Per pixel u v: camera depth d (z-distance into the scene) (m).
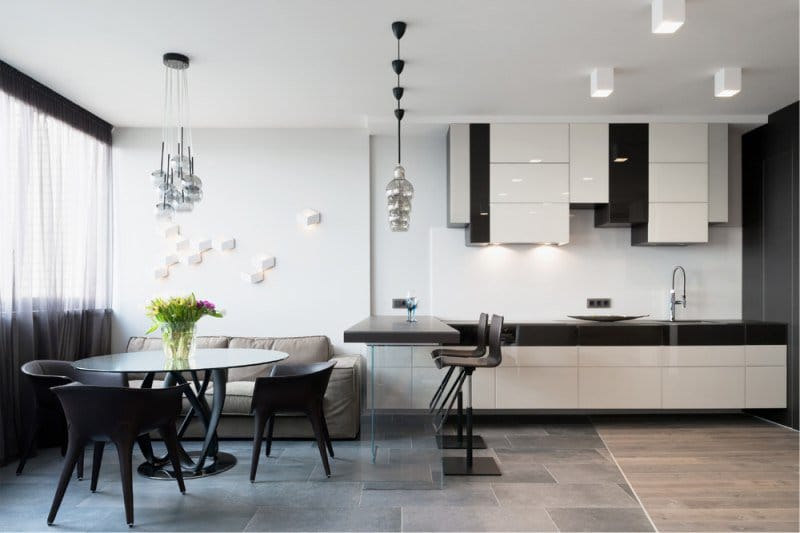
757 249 5.15
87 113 4.79
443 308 5.37
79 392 2.79
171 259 5.30
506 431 4.68
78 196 4.72
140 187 5.30
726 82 3.91
